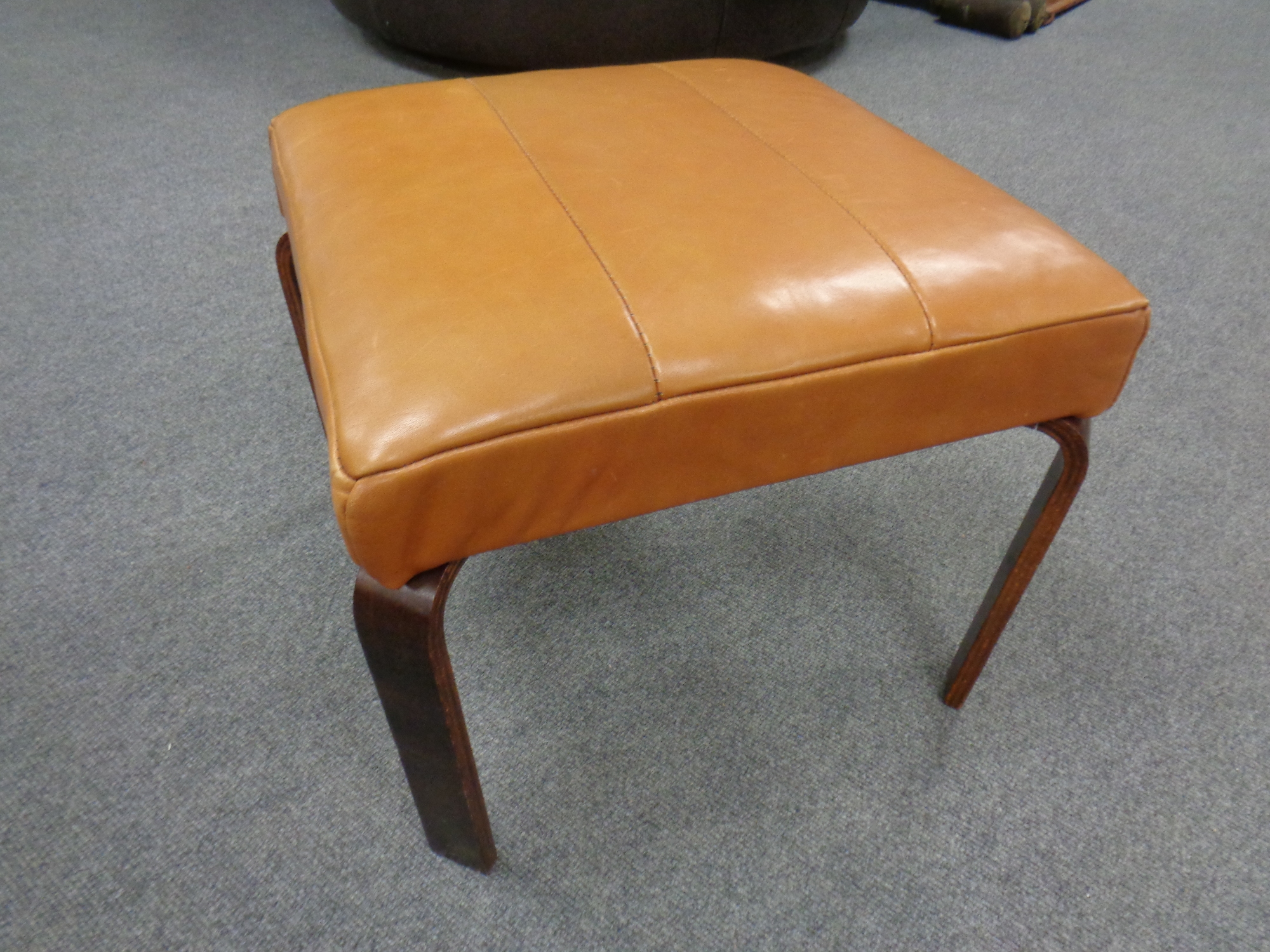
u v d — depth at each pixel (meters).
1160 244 1.36
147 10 1.96
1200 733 0.74
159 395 1.01
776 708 0.74
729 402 0.47
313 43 1.85
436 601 0.46
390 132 0.62
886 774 0.70
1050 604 0.84
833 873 0.64
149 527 0.86
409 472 0.41
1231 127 1.73
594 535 0.88
